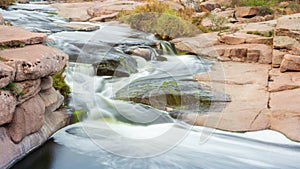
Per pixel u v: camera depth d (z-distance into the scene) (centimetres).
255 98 569
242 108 531
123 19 769
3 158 347
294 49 777
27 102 393
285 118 499
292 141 451
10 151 359
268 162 402
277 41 810
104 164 382
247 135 465
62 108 493
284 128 479
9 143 362
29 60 381
